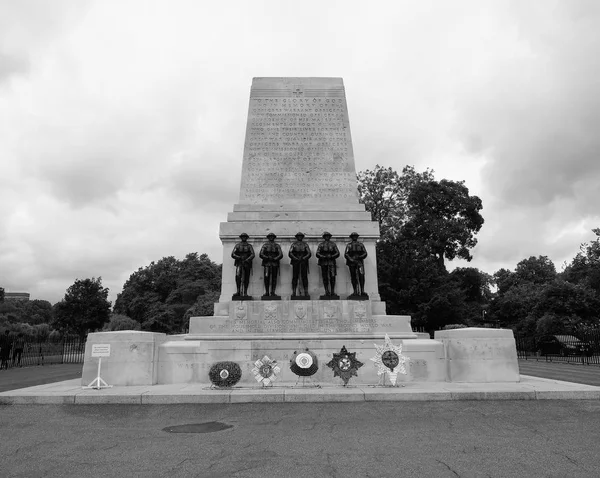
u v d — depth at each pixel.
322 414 11.48
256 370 14.77
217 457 7.91
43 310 133.75
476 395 13.25
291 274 20.98
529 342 46.25
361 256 20.20
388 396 13.25
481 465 7.39
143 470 7.23
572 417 11.00
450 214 62.72
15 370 29.84
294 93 24.53
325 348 17.22
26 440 9.17
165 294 100.00
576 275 70.50
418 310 52.16
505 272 102.50
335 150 23.62
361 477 6.84
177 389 14.47
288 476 6.90
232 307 19.31
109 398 13.02
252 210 22.23
